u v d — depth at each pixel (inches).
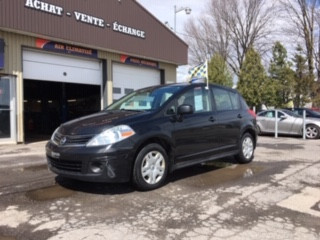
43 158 337.1
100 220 164.4
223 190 215.5
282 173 264.4
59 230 152.9
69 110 716.0
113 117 214.5
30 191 212.2
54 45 514.0
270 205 187.8
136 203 189.0
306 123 554.6
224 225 159.5
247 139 302.0
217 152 263.6
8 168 283.9
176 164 229.6
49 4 485.4
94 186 221.3
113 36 593.3
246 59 1211.2
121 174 197.2
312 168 284.2
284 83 1149.7
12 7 438.3
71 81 550.9
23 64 478.0
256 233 150.9
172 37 729.6
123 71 645.9
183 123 233.0
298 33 1205.7
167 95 239.3
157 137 214.2
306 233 151.3
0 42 439.8
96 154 191.5
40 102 750.5
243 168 282.0
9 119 457.4
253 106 1181.1
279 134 617.3
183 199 196.5
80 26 534.0
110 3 585.3
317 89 1111.0
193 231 152.6
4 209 179.9
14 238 145.3
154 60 704.4
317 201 195.6
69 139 202.5
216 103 272.1
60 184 227.1
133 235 147.9
